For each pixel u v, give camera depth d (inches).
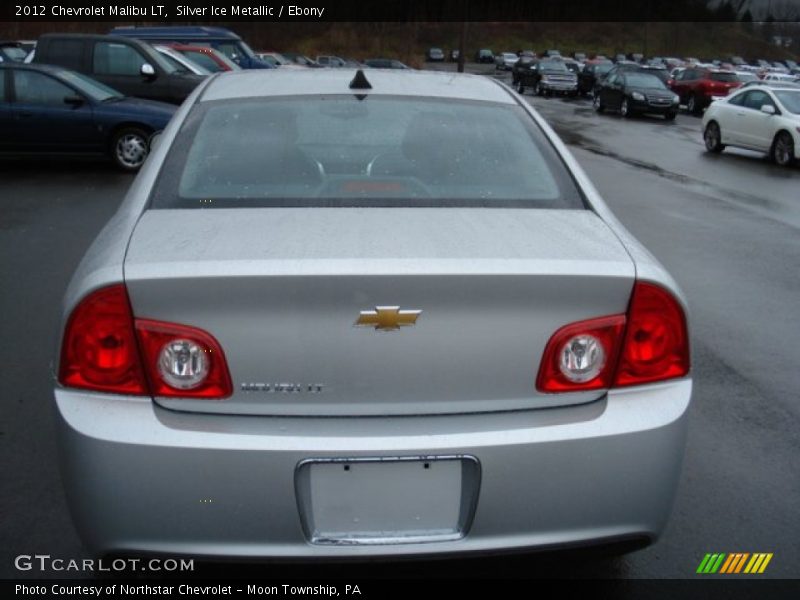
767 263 305.1
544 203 110.9
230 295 84.9
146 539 87.1
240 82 139.5
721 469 147.3
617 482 90.0
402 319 85.7
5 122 460.8
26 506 129.0
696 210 414.3
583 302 89.3
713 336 220.7
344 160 117.3
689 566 117.9
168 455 85.0
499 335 87.7
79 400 88.5
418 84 139.9
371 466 86.7
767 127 641.6
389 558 87.7
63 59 580.7
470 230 98.5
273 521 86.2
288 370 86.4
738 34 4153.5
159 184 110.1
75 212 356.8
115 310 87.3
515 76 1760.6
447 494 88.0
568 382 89.8
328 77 142.4
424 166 117.1
